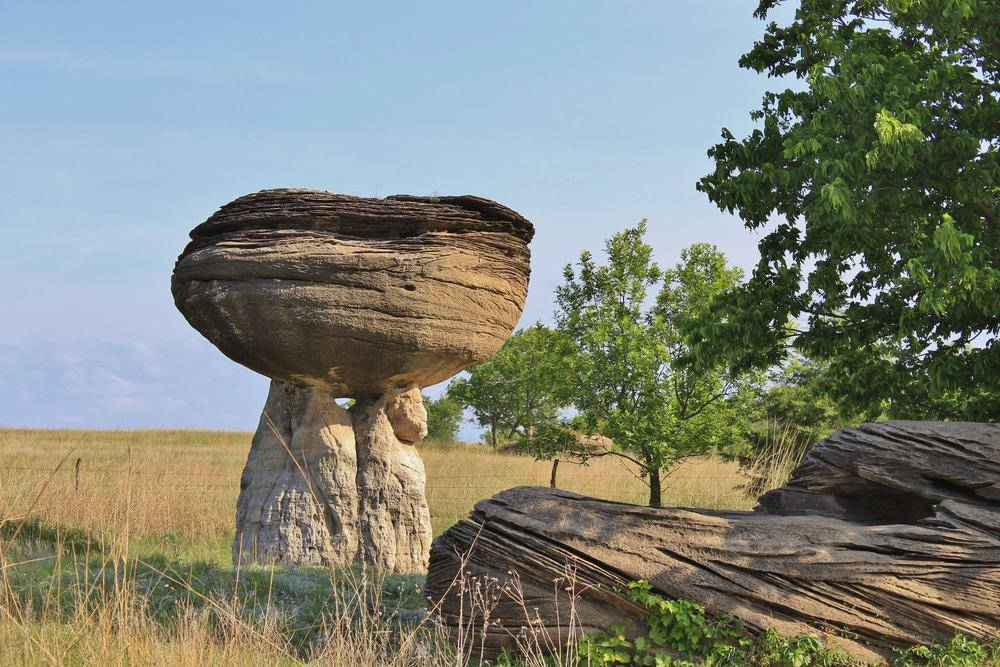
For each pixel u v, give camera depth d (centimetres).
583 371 1967
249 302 1312
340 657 745
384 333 1335
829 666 801
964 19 1282
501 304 1445
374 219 1351
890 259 1395
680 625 819
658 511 879
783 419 2169
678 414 1944
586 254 2094
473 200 1402
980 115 1285
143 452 3325
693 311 2008
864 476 958
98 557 1149
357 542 1398
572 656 834
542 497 903
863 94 1234
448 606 895
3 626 742
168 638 768
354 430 1466
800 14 1559
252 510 1402
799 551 848
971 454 912
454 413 5338
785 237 1512
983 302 1196
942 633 827
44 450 3173
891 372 1437
